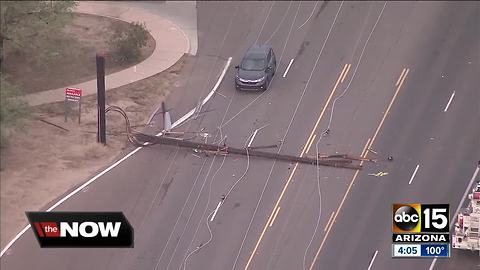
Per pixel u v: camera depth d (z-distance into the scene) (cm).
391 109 15750
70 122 15625
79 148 14838
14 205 13300
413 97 16088
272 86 16775
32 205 13325
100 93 14475
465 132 14925
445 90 16238
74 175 14112
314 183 13750
